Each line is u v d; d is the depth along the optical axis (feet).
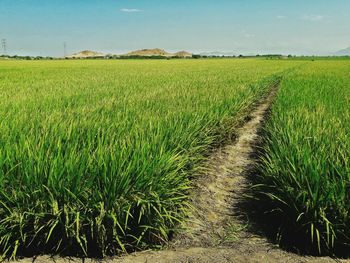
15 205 13.65
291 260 13.78
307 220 14.75
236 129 34.96
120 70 123.24
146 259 13.62
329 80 69.00
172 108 29.04
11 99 35.42
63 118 23.73
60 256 13.57
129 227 14.67
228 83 60.08
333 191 14.30
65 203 13.51
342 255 14.39
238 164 25.40
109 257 13.70
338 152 17.48
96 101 34.42
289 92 44.93
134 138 18.93
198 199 19.19
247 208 18.30
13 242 13.62
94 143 18.01
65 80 69.92
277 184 16.67
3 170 14.49
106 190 13.76
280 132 22.65
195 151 22.07
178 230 15.58
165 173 15.64
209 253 14.12
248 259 13.74
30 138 17.38
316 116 26.99
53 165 13.87
